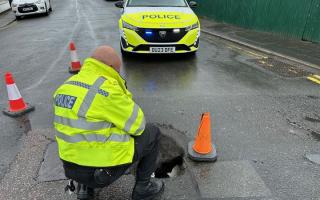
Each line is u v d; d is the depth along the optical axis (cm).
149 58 723
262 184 289
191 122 407
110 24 1284
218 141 361
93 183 212
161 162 330
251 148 348
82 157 200
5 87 551
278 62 702
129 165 224
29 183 288
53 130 387
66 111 194
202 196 273
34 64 700
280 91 522
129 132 206
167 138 367
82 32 1104
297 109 452
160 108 450
